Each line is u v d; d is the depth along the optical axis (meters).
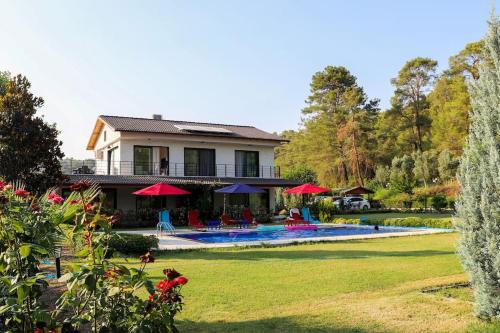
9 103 14.16
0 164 13.68
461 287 7.58
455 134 51.25
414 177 46.28
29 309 4.00
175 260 11.88
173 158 29.11
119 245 12.95
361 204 43.06
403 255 12.08
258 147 32.62
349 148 57.09
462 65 57.25
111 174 28.94
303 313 6.17
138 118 31.62
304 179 50.09
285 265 10.59
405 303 6.54
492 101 5.43
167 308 4.07
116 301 4.09
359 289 7.66
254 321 5.87
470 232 5.62
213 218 27.98
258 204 31.91
